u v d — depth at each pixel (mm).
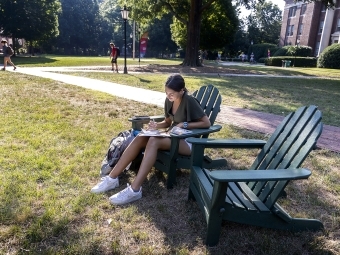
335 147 4215
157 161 2973
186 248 2004
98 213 2354
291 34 42594
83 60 27031
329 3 19219
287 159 2094
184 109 2938
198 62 22688
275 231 2213
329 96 9562
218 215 1977
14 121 4918
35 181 2834
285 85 12297
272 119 5852
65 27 55062
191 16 21562
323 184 3053
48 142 3971
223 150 4020
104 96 7512
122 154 2822
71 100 6887
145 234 2117
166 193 2775
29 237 2014
